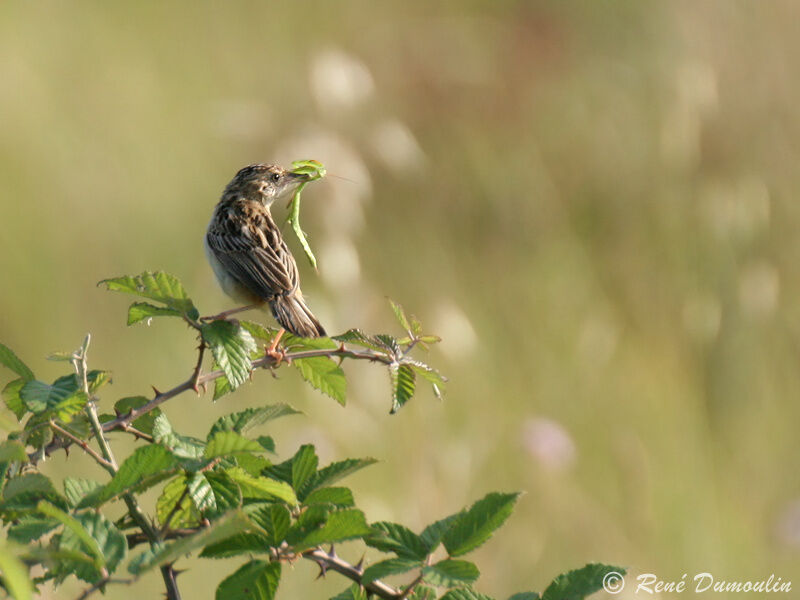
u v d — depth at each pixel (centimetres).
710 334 1167
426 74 1664
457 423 1088
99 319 1283
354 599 388
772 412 1146
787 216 1319
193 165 1531
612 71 1591
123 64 1727
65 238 1388
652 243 1291
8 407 430
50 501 355
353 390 1073
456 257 1330
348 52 1750
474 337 1123
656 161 1397
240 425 420
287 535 372
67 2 1816
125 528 392
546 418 1097
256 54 1803
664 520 1026
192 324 454
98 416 444
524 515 1005
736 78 1483
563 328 1208
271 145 1467
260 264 803
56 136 1530
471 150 1463
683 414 1116
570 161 1462
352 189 1159
